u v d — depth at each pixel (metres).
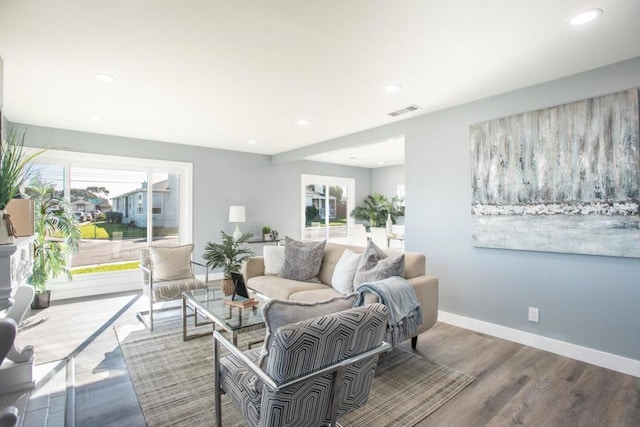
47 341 3.10
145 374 2.50
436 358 2.77
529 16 1.91
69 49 2.28
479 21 1.96
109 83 2.88
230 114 3.79
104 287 4.88
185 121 4.09
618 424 1.94
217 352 1.79
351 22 1.97
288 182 6.86
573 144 2.70
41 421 1.96
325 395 1.45
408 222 3.95
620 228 2.48
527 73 2.69
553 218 2.81
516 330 3.09
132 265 5.15
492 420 1.97
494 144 3.18
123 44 2.22
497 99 3.17
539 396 2.22
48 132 4.37
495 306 3.23
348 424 1.93
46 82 2.85
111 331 3.35
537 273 2.95
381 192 8.44
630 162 2.43
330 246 3.89
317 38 2.15
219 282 5.55
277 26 2.01
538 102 2.91
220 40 2.17
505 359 2.75
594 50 2.31
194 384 2.36
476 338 3.19
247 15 1.89
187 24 1.98
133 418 1.99
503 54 2.37
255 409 1.45
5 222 1.80
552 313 2.87
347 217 8.21
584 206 2.64
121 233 5.08
